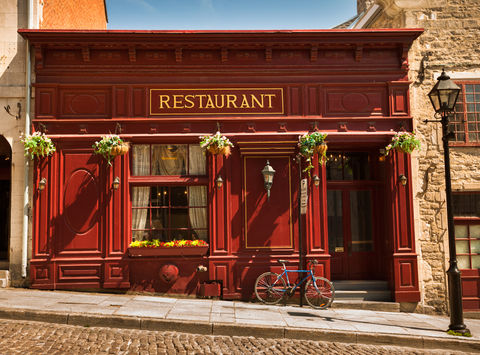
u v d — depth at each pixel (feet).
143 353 17.84
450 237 23.68
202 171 30.01
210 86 29.71
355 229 31.65
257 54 30.12
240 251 28.89
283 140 29.43
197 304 26.17
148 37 28.99
